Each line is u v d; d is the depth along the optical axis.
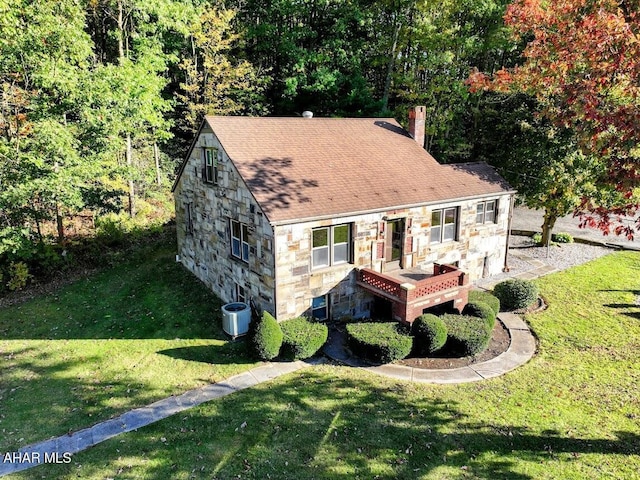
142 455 8.89
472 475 8.33
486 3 24.34
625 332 14.24
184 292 17.95
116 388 11.27
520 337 14.05
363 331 12.79
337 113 29.59
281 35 31.06
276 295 13.17
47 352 13.26
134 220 25.47
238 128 15.57
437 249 17.22
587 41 9.77
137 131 24.09
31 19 16.20
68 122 19.92
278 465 8.60
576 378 11.61
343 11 30.33
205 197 17.34
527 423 9.79
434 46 26.34
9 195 16.30
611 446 9.07
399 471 8.45
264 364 12.42
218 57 29.62
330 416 10.06
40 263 19.64
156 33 25.70
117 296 17.70
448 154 28.73
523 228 29.39
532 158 22.19
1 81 18.58
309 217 13.09
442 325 12.45
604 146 9.25
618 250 24.14
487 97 26.39
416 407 10.40
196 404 10.55
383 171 16.80
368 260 15.13
